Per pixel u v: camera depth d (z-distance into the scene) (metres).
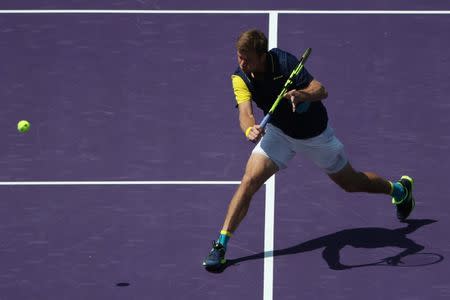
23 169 35.22
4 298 29.62
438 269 30.41
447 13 42.66
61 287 30.02
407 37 41.31
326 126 29.50
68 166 35.31
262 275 30.34
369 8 43.09
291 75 28.16
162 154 35.72
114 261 31.05
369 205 33.22
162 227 32.41
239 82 28.83
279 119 29.08
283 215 32.81
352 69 39.56
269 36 41.47
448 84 38.69
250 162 30.06
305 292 29.67
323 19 42.47
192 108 37.91
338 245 31.50
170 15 43.06
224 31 42.00
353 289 29.72
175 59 40.53
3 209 33.34
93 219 32.84
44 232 32.31
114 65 40.31
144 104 38.19
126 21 42.81
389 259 30.88
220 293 29.67
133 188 34.19
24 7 43.81
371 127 36.62
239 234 32.03
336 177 30.73
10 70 40.16
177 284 30.06
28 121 37.47
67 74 39.91
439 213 32.81
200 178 34.56
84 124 37.28
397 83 38.78
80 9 43.59
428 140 35.94
